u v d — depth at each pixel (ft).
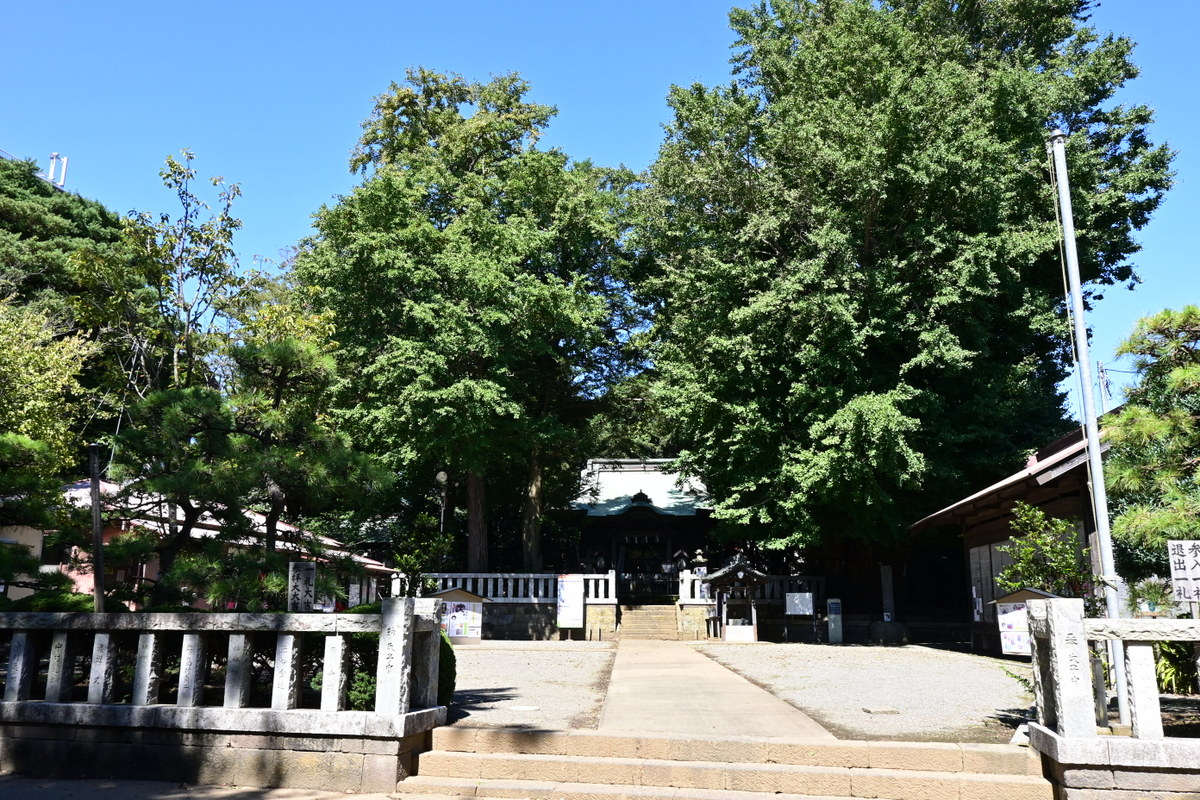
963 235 64.90
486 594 82.74
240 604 28.32
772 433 69.31
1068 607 20.95
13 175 100.83
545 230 84.33
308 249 88.17
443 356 71.15
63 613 26.37
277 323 49.16
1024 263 67.21
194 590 27.07
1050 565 31.42
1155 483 25.26
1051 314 70.08
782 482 69.21
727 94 77.25
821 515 75.00
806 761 23.16
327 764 23.63
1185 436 25.20
